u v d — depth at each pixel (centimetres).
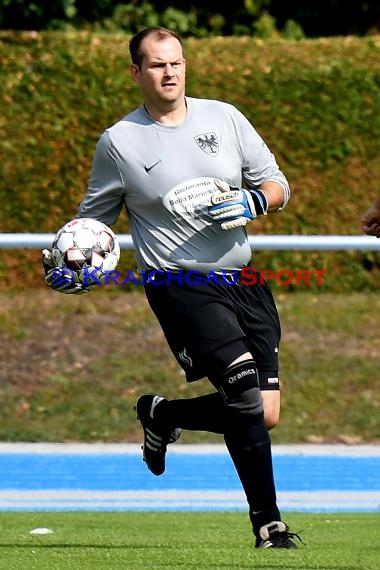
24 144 4781
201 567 1591
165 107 1856
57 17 5428
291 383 4047
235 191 1803
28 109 4803
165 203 1848
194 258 1853
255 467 1852
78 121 4797
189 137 1859
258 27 5641
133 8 5591
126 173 1862
